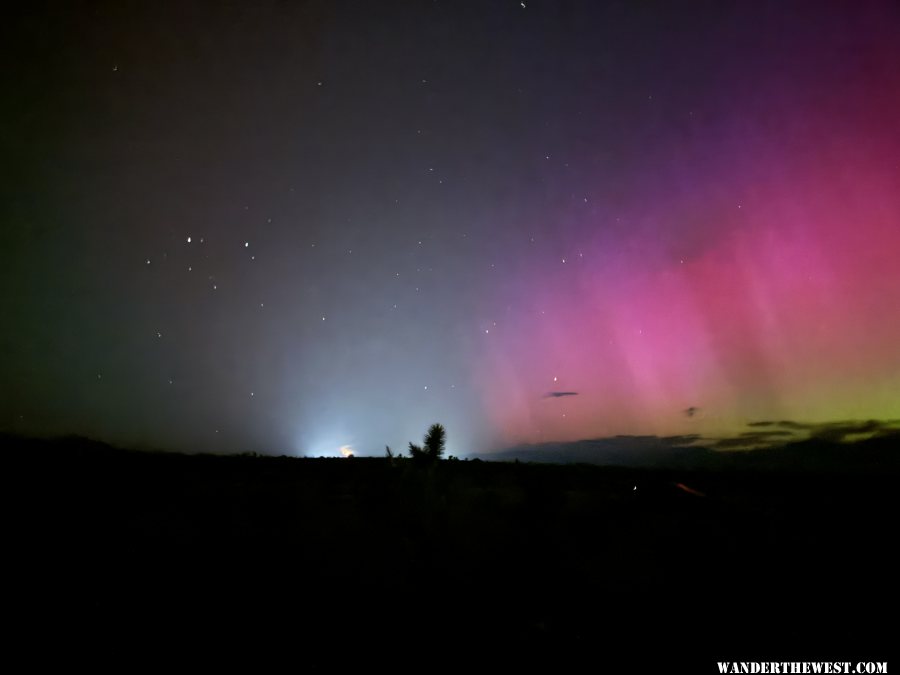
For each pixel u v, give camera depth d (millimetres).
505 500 8734
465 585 5508
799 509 9438
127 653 4145
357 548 6504
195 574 5820
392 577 5664
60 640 4324
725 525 8180
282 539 6887
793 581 5852
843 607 5188
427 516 6867
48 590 5348
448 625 4707
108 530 7461
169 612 4906
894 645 4457
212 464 16484
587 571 6035
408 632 4562
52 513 8547
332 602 5137
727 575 6055
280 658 4094
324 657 4117
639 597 5414
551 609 5086
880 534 7668
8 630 4469
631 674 3969
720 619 4953
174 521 7945
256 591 5383
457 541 6500
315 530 7227
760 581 5875
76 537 7129
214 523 7805
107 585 5508
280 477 13344
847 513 9094
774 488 12227
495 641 4434
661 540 7301
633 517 8492
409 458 7770
